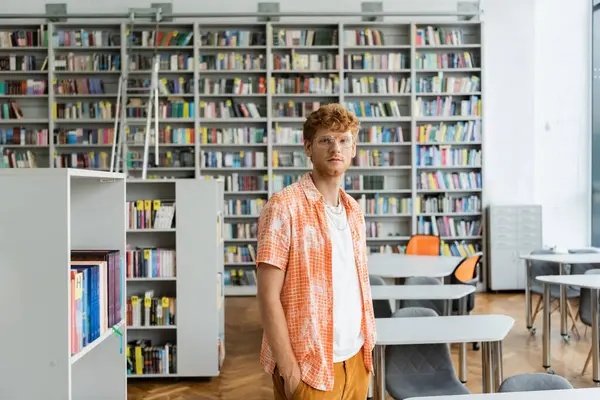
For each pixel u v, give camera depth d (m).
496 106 10.05
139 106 9.43
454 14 9.67
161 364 5.47
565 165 10.23
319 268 2.18
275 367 2.19
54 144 9.36
